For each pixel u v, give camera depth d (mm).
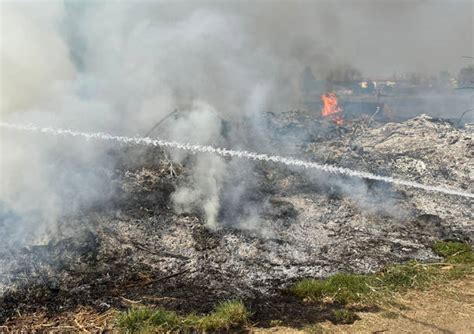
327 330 4008
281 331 3996
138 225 5758
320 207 6742
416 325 4102
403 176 7895
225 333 3963
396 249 5832
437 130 9961
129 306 4379
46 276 4773
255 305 4465
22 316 4191
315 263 5402
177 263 5207
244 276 5055
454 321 4164
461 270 5203
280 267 5277
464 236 6238
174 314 4133
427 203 7109
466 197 7301
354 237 6090
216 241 5648
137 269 5043
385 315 4273
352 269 5297
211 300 4539
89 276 4863
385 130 10406
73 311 4285
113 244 5387
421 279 4984
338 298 4559
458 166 8188
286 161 7746
